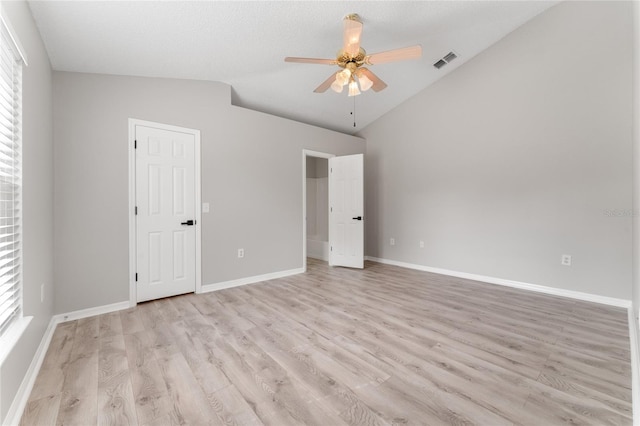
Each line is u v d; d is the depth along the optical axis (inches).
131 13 81.1
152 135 121.4
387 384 64.2
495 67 146.5
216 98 139.6
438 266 173.3
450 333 89.9
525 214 137.8
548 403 57.7
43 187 86.4
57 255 100.8
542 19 130.3
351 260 189.5
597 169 117.8
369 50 134.4
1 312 58.7
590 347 80.5
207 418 54.1
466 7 115.0
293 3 90.1
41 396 60.5
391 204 198.7
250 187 152.7
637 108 87.8
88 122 107.3
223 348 81.0
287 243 169.2
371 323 97.9
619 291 113.3
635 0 90.1
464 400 58.8
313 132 184.9
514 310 109.7
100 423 53.0
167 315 106.2
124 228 114.4
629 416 53.9
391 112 197.0
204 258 136.2
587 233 120.5
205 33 97.0
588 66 119.0
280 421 53.2
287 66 131.6
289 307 114.3
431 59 151.6
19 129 66.6
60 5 73.7
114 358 75.7
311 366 71.5
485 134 151.2
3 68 60.7
